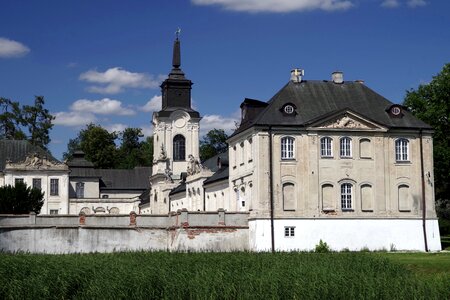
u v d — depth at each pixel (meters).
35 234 79.44
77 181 156.00
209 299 43.59
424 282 45.25
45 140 173.25
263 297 43.28
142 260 56.53
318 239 79.94
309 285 44.62
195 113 142.38
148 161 198.62
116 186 163.12
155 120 143.88
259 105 86.69
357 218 81.00
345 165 81.62
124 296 44.56
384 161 82.56
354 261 55.69
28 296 45.53
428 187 83.38
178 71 143.75
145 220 81.56
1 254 63.75
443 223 115.81
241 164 86.56
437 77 98.00
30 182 138.38
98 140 186.12
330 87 86.44
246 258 57.47
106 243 80.50
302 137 81.12
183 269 50.88
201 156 185.38
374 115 84.06
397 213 82.12
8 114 170.50
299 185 80.50
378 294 43.25
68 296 46.22
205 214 80.50
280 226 79.38
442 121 95.38
